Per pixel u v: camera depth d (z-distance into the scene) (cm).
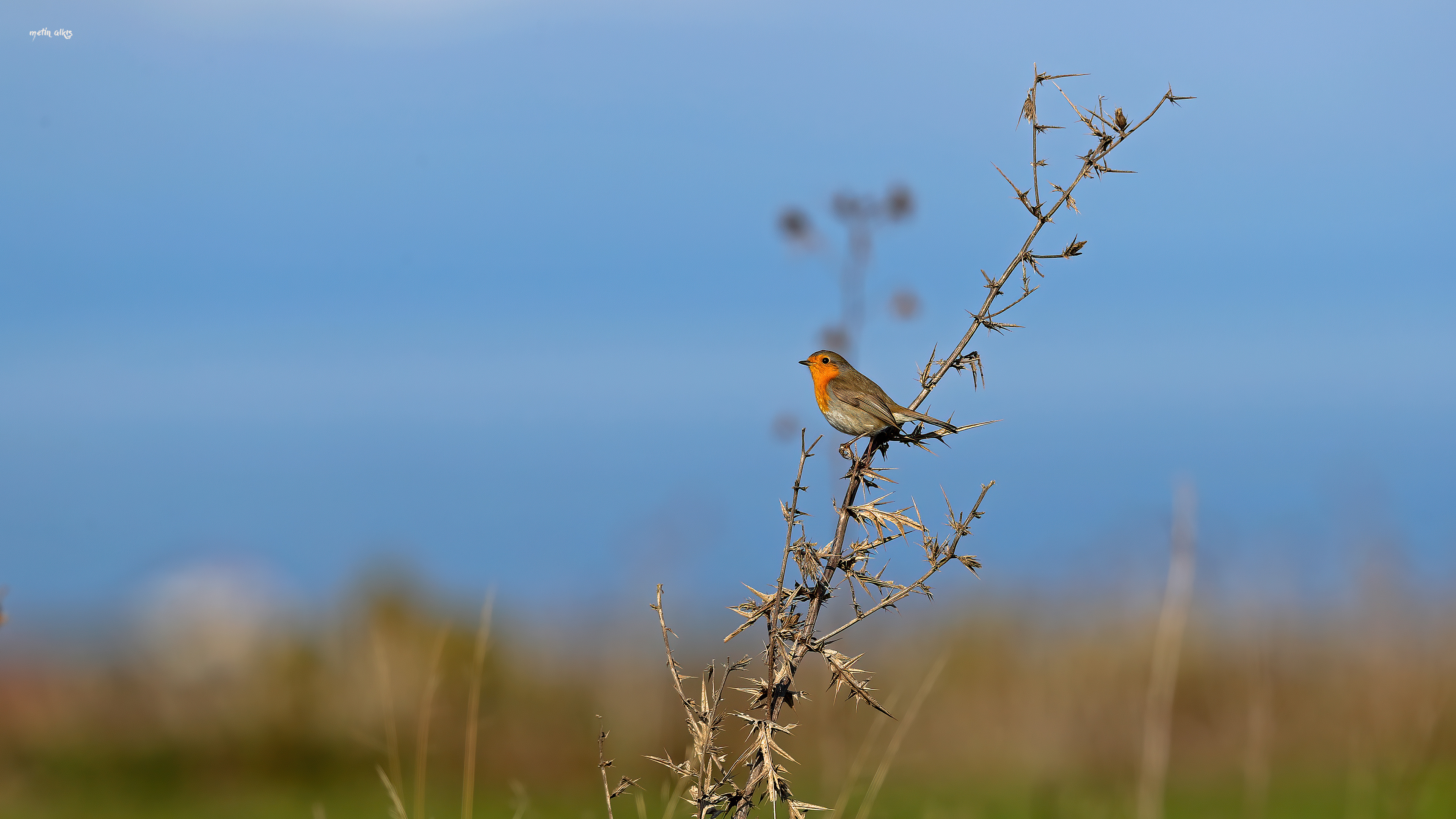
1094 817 1203
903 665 1450
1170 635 966
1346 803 1222
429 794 1377
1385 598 1239
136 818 1319
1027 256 636
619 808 1258
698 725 649
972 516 624
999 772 1364
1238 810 1248
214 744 1521
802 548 630
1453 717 1184
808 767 1256
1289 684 1453
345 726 1526
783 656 638
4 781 1424
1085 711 1434
